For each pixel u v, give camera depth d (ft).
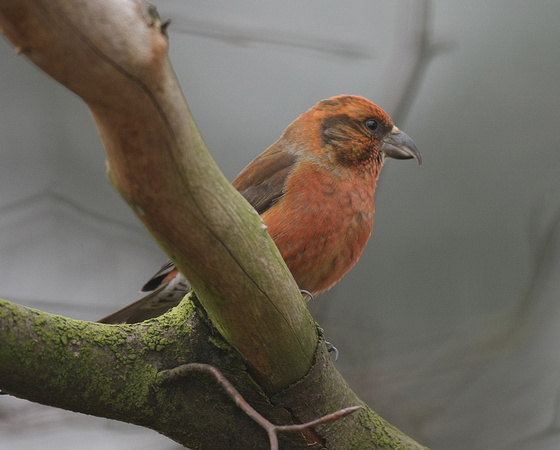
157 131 13.12
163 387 18.56
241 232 15.72
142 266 43.57
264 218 27.48
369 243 43.96
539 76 46.26
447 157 45.24
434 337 38.96
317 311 36.19
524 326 37.11
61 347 17.04
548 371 39.32
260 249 16.19
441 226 44.14
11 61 48.47
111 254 43.65
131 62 12.01
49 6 11.11
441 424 36.94
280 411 19.44
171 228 14.89
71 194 47.32
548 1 47.88
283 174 28.35
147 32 12.07
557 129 45.11
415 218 44.37
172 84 12.81
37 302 34.27
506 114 45.75
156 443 33.65
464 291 43.01
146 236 41.42
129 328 18.60
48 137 47.93
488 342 36.88
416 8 34.42
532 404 38.47
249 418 19.53
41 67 11.85
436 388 36.63
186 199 14.48
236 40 31.81
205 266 15.81
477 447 36.88
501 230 43.75
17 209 38.91
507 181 44.55
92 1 11.43
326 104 30.45
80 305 34.24
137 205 14.43
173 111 13.02
